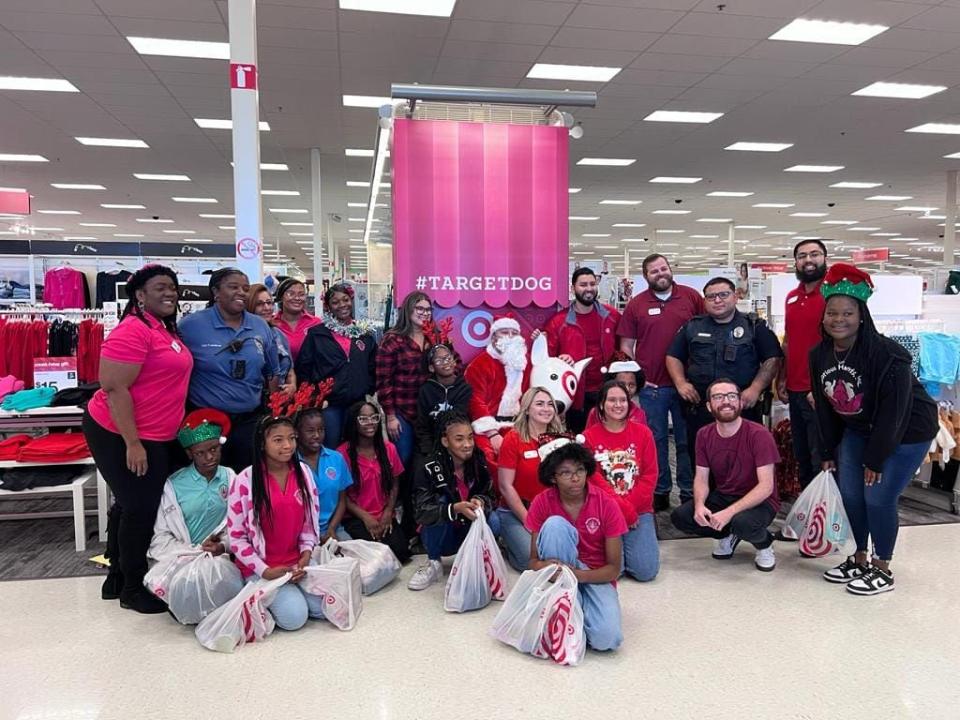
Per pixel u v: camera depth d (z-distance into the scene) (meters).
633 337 4.08
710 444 3.29
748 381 3.72
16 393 3.80
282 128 9.14
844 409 2.95
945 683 2.19
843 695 2.12
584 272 3.86
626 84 7.39
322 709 2.05
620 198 14.72
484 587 2.80
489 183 3.82
